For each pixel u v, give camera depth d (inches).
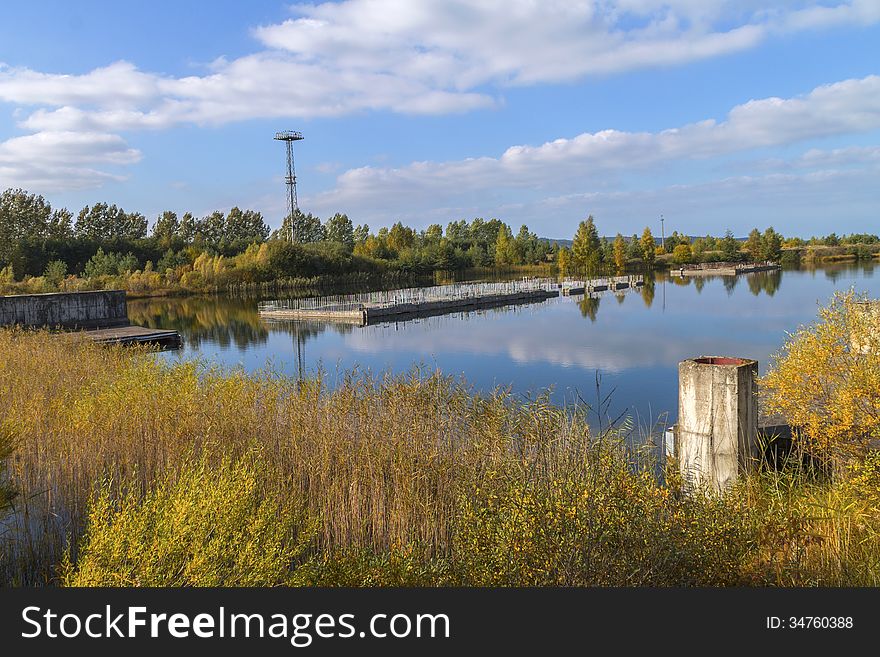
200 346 940.6
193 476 179.5
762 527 154.3
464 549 155.8
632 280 2119.8
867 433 180.9
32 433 274.5
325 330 1134.4
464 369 701.3
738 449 177.2
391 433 261.9
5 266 2150.6
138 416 283.1
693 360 190.7
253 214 3826.3
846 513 166.4
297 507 221.9
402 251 2800.2
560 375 643.5
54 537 217.0
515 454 219.1
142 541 147.8
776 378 200.1
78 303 1036.5
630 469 183.9
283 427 284.0
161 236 3115.2
